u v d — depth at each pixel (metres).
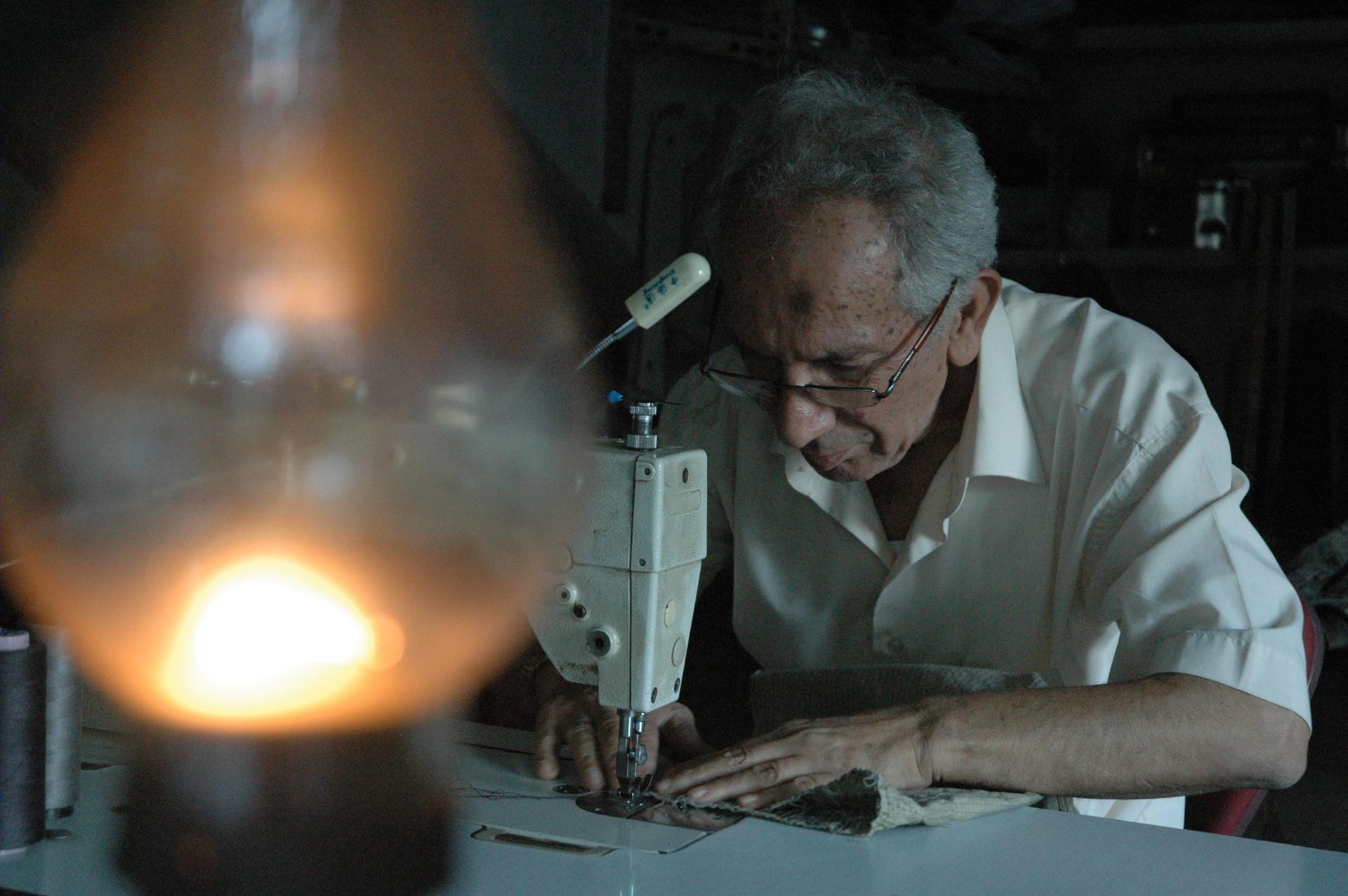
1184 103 5.64
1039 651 1.69
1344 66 5.79
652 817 1.17
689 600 1.30
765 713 1.53
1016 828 1.14
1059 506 1.62
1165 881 1.02
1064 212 5.65
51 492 1.84
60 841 1.03
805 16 4.62
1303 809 3.24
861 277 1.33
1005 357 1.62
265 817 0.92
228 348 2.27
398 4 3.21
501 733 1.46
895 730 1.26
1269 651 1.32
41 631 1.05
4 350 2.21
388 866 0.94
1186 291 5.89
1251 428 5.53
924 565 1.69
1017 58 5.50
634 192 4.77
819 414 1.44
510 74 3.96
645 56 4.70
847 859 1.06
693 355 4.68
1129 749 1.25
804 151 1.34
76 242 2.54
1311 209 5.50
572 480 1.26
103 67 2.63
